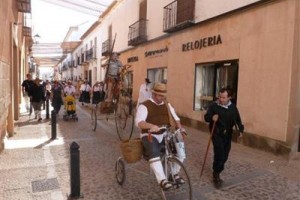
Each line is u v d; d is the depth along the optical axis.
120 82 9.80
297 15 6.89
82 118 14.26
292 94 7.02
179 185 4.20
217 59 9.89
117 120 9.75
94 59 29.95
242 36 8.68
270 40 7.65
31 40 25.41
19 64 15.36
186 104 11.95
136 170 5.93
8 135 9.40
